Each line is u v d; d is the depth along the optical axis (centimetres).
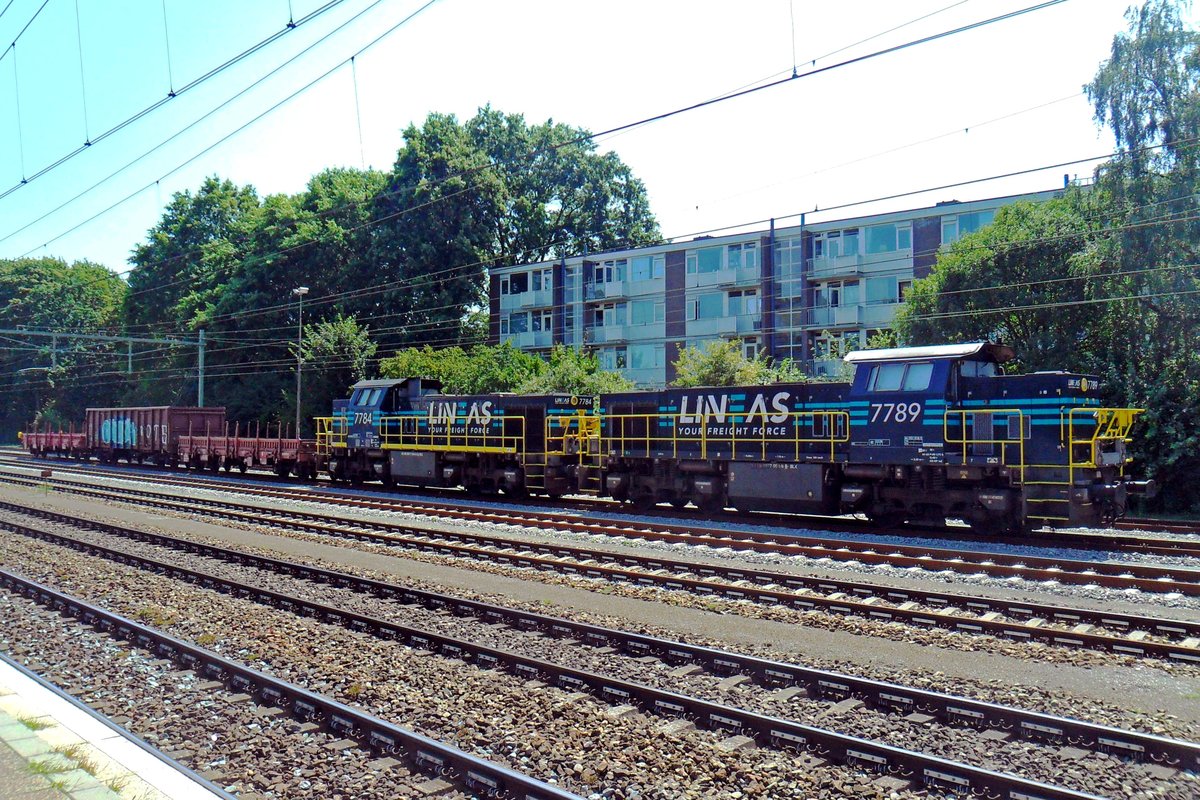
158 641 1079
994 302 2833
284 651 1051
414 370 4609
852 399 2039
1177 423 2477
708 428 2316
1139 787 656
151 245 7125
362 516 2353
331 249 5772
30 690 874
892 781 668
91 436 5206
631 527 2031
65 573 1574
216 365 6100
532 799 641
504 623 1188
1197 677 922
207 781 662
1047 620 1157
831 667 961
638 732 764
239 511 2492
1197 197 2464
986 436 1844
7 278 9269
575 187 6969
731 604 1255
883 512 2041
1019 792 629
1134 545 1728
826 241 4766
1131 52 2611
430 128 5938
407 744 736
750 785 661
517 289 6025
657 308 5356
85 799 603
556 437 2730
